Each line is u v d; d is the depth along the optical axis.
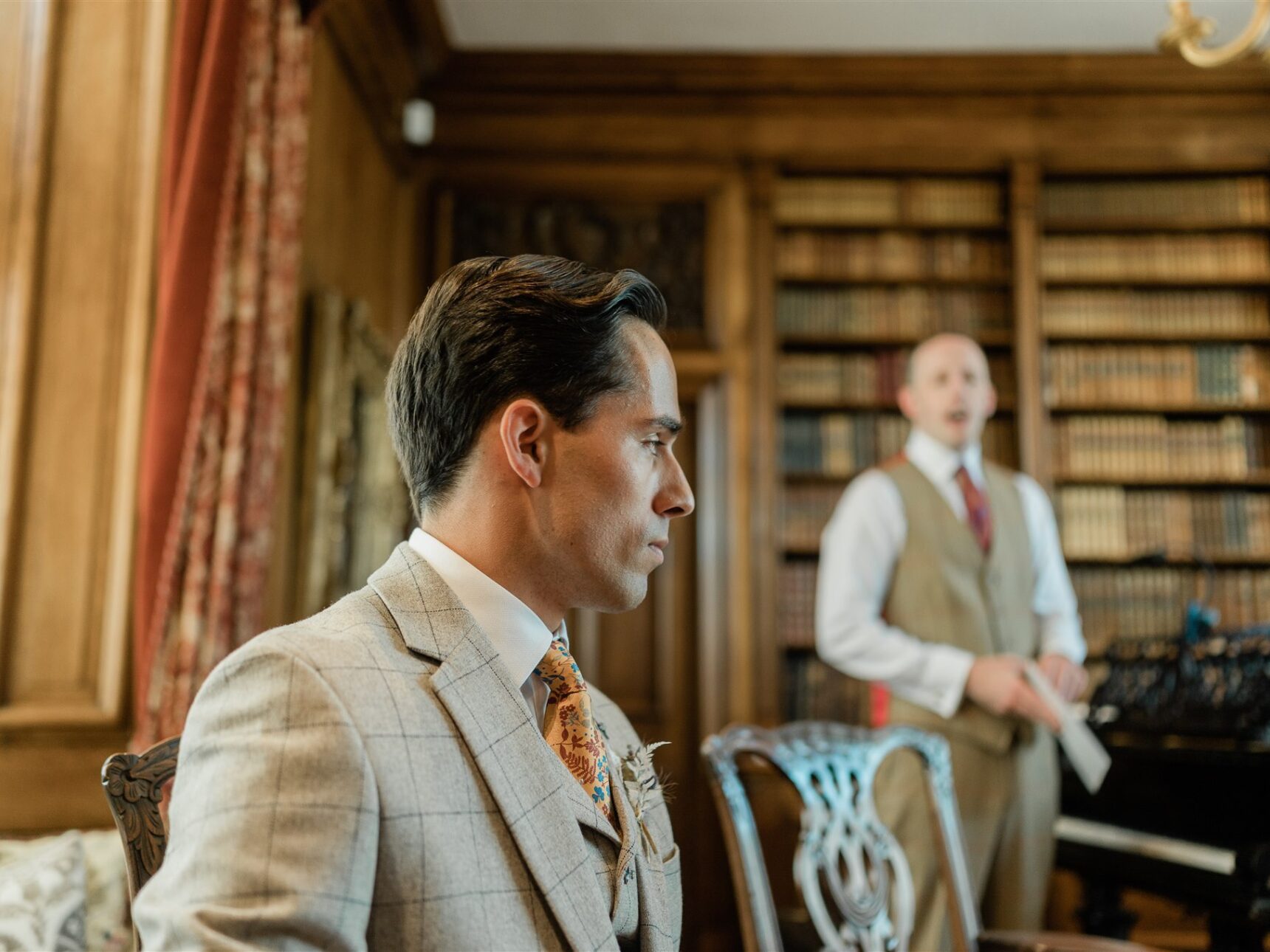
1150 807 3.00
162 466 2.56
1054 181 5.44
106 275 2.85
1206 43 5.16
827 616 3.12
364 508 4.14
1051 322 5.30
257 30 2.79
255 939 0.74
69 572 2.75
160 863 1.11
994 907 2.87
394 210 5.27
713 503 5.20
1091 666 4.97
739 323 5.33
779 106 5.44
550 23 5.11
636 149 5.43
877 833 1.93
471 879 0.85
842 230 5.46
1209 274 5.29
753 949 1.67
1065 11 4.95
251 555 2.69
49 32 2.93
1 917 1.57
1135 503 5.13
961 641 3.07
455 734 0.90
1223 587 5.04
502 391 1.00
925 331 5.34
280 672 0.84
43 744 2.70
